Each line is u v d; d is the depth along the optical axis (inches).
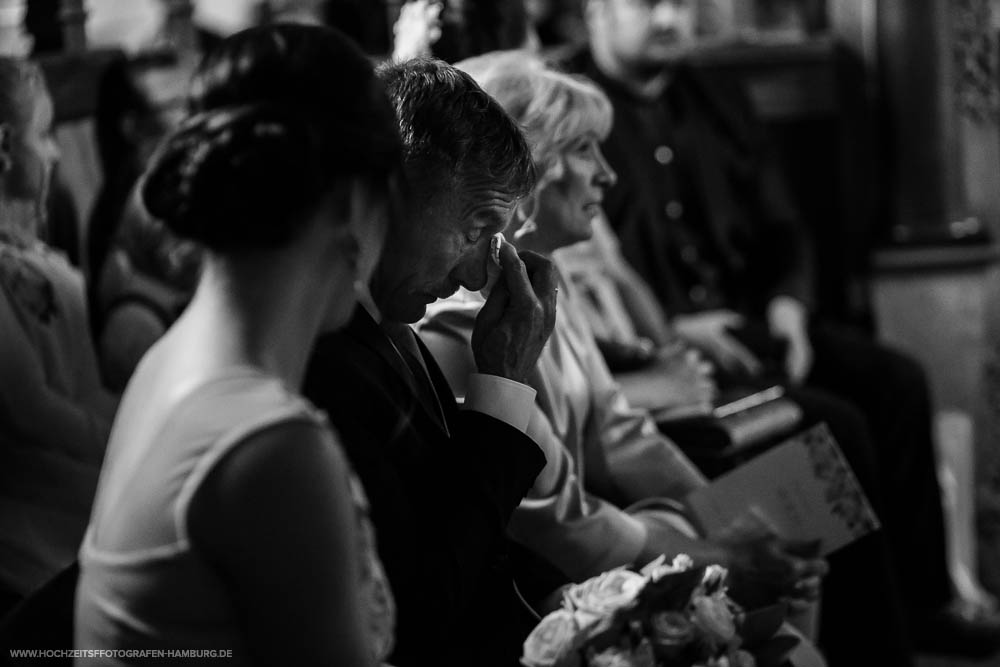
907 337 208.7
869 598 145.0
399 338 79.4
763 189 191.0
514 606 78.5
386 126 54.5
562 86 97.7
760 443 130.2
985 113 202.5
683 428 126.5
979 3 199.5
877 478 153.2
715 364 169.2
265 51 53.5
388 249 74.1
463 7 124.3
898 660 145.3
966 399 207.3
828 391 178.5
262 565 49.7
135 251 124.8
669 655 68.4
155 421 51.8
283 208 51.2
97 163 156.4
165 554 50.4
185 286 124.6
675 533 99.1
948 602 176.9
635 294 151.9
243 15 238.8
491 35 125.6
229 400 50.5
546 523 93.7
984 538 206.7
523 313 75.0
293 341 53.4
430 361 81.2
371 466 67.4
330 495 50.7
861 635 145.1
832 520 101.5
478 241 75.7
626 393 128.6
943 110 203.0
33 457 104.7
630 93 183.8
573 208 99.3
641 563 92.4
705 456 125.4
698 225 186.9
